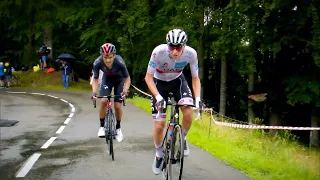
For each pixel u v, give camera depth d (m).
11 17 29.81
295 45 16.69
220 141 9.06
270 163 6.88
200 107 4.81
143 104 16.31
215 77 25.97
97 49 26.39
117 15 24.45
